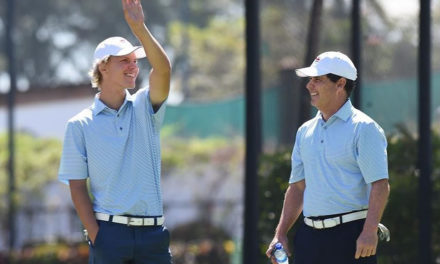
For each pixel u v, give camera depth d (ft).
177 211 254.88
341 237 74.33
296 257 76.89
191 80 412.57
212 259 224.33
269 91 200.34
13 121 244.63
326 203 74.54
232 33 416.05
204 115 254.47
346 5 169.58
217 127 257.96
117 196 75.77
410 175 126.31
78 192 76.54
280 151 127.85
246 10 115.96
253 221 115.85
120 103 76.95
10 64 247.70
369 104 138.82
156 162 77.36
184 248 226.79
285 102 197.06
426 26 116.26
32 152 270.87
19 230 246.06
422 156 116.67
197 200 258.57
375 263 75.20
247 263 115.65
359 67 122.31
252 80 115.85
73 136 76.38
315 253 75.31
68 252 218.79
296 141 78.28
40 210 247.50
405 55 157.58
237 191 260.01
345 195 74.02
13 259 221.05
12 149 242.78
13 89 247.09
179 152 255.91
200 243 237.45
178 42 419.54
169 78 76.54
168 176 254.68
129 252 75.66
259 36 116.57
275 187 125.08
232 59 414.21
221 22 422.82
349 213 74.28
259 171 126.93
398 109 140.05
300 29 226.38
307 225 76.38
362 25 136.46
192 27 419.33
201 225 251.39
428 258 116.67
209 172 259.39
